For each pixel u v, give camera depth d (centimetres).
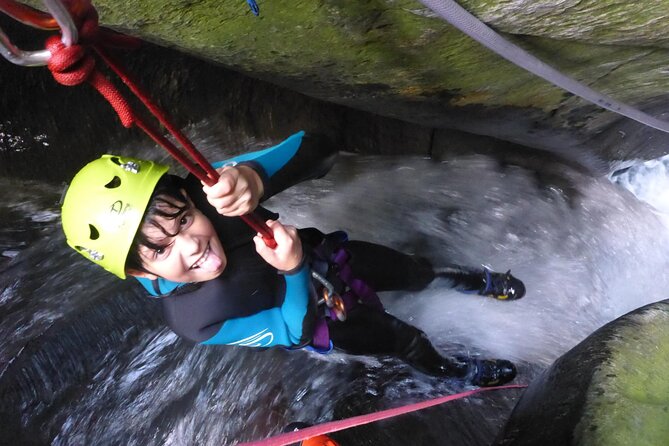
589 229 424
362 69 280
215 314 192
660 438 175
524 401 218
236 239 197
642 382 192
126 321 312
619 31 205
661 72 265
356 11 216
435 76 287
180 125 382
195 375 305
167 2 213
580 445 177
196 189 196
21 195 342
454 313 350
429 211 416
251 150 405
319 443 213
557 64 242
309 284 194
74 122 354
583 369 201
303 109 421
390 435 284
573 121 365
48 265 333
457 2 184
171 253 170
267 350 314
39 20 96
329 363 316
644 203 448
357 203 409
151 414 294
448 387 308
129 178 166
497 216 420
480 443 285
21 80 334
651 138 401
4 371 279
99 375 297
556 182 438
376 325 245
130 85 113
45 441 273
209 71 387
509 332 352
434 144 452
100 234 166
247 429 290
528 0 180
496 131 400
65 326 297
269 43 250
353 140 439
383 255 259
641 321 215
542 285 388
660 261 427
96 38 101
